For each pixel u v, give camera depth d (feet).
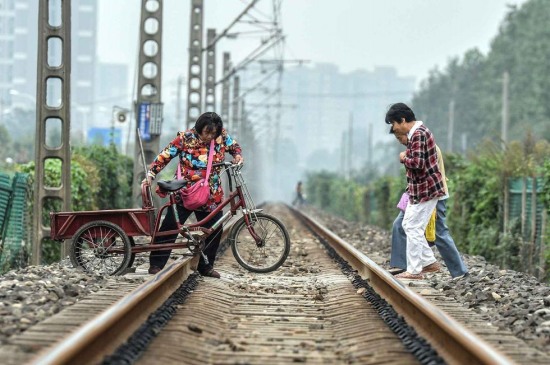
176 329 41.86
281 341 41.52
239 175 65.41
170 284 54.70
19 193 92.53
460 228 125.08
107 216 62.85
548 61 436.76
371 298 53.36
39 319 43.52
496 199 114.01
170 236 63.10
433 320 38.55
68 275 59.88
